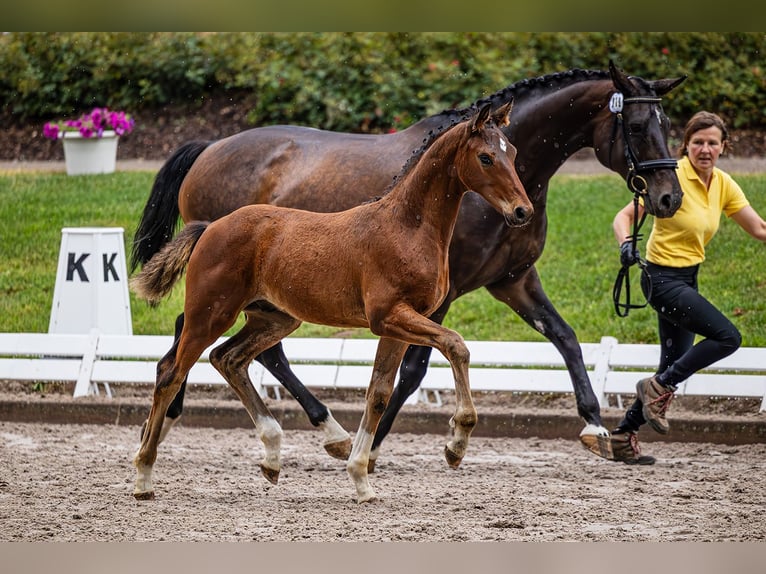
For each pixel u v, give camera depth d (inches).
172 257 331.6
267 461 334.6
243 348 339.9
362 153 383.2
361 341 476.7
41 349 494.9
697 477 358.0
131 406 466.9
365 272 296.7
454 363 283.1
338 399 487.8
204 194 415.8
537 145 361.7
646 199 352.8
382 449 416.2
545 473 368.8
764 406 438.0
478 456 404.8
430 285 293.1
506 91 365.4
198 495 331.0
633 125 350.0
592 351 460.1
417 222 295.6
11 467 373.7
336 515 301.6
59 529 283.4
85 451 407.2
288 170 396.5
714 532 281.7
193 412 464.1
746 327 525.0
